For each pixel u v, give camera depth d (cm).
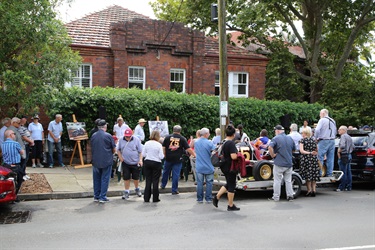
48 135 1531
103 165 1034
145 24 1980
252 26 2234
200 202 1058
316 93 2480
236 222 836
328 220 862
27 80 1102
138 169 1135
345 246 675
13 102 1176
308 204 1045
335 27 2478
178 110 1689
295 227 799
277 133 1088
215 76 2161
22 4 1102
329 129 1236
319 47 2569
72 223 828
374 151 1303
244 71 2255
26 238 717
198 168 1050
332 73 2423
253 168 1104
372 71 2461
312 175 1145
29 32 1116
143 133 1505
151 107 1639
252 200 1103
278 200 1090
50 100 1209
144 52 1981
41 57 1190
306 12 2583
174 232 755
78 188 1171
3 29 1089
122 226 801
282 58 2355
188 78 2088
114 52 1903
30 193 1094
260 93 2297
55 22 1228
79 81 1869
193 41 2084
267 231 766
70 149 1645
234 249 654
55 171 1438
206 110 1748
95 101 1568
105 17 2198
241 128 1405
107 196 1154
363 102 2162
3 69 1118
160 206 1008
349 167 1298
